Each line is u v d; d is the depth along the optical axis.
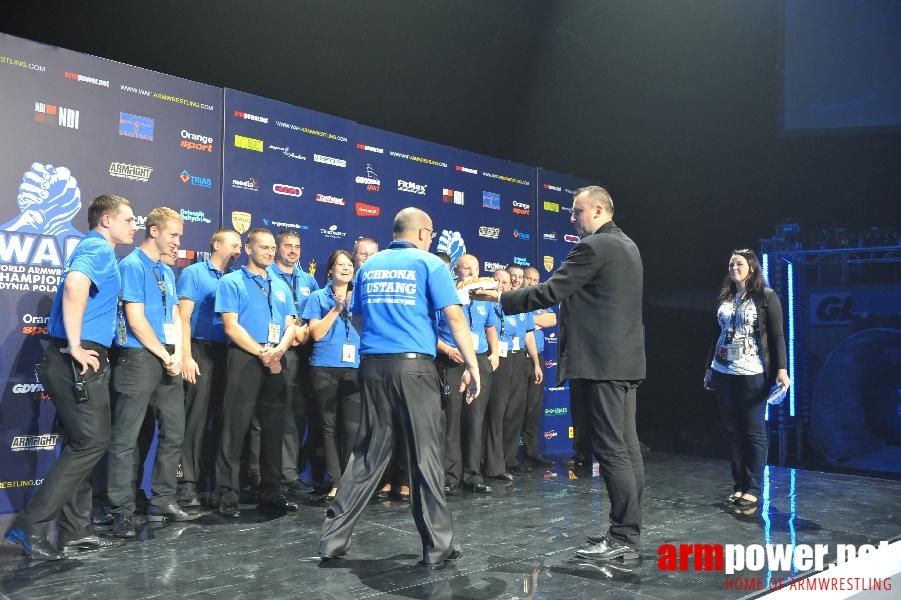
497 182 6.29
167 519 3.70
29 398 3.81
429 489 2.89
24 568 2.86
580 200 3.15
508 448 5.38
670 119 8.11
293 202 4.94
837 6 7.16
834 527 3.62
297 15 5.62
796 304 6.43
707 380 4.44
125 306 3.41
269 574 2.78
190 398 4.03
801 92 7.32
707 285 8.10
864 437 6.46
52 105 3.93
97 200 3.23
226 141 4.62
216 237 4.20
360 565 2.91
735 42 7.82
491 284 3.13
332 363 4.33
